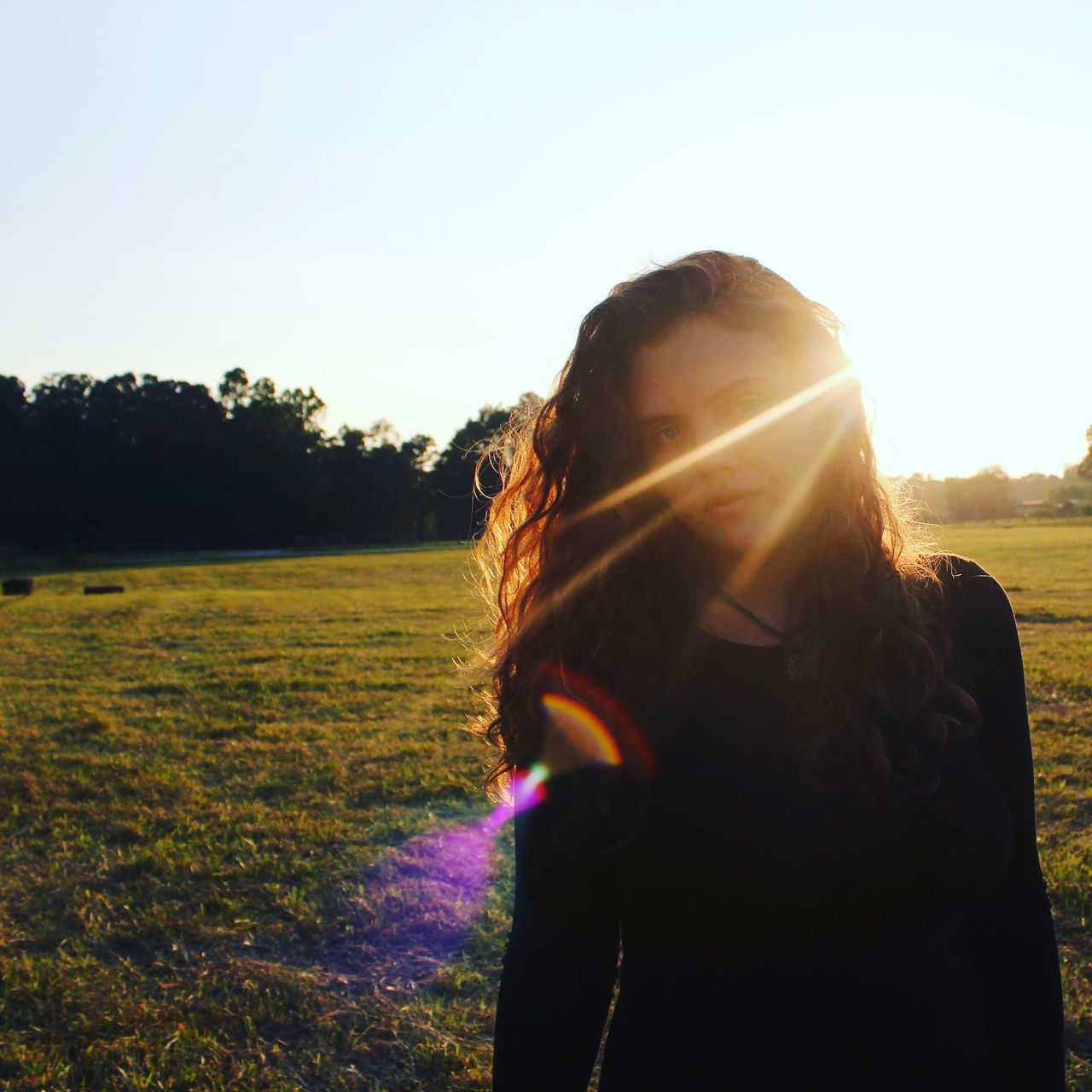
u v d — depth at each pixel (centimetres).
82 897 448
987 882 105
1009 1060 108
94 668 1169
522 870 109
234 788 617
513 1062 102
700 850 103
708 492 109
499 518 143
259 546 8300
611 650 111
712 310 107
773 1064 100
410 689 954
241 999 353
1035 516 7131
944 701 109
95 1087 309
